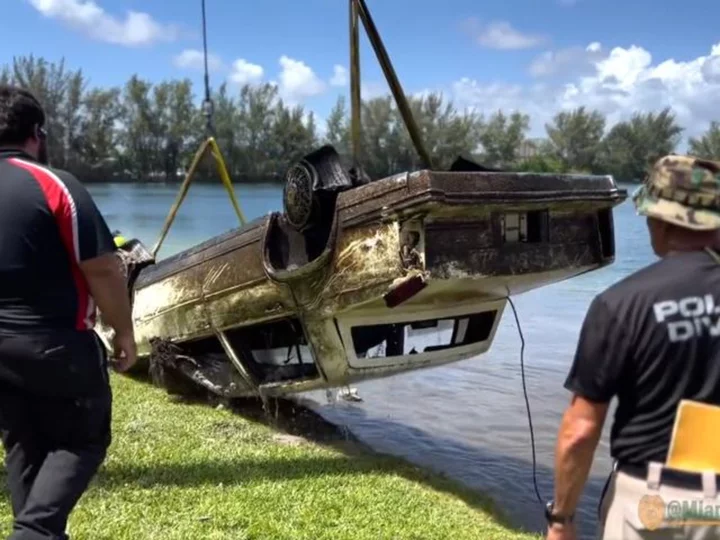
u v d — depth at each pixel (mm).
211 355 8047
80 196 3576
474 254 5340
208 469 5906
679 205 2598
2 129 3627
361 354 6773
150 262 8875
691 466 2494
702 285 2533
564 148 73125
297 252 6539
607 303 2590
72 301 3604
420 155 6973
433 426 8109
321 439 7285
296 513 5129
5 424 3709
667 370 2506
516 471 6785
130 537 4570
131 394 8406
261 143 77750
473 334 6730
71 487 3588
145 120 81562
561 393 9633
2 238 3490
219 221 40688
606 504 2684
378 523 5074
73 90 79750
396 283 5285
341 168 6137
